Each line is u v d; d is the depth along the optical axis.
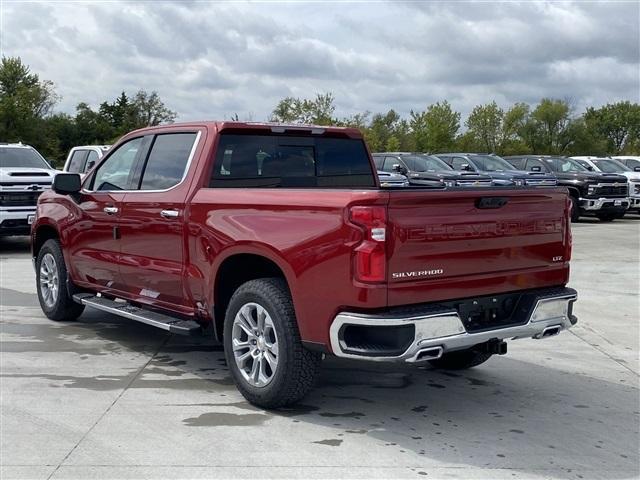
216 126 5.90
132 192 6.48
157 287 6.23
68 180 7.07
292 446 4.56
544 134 87.25
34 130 58.97
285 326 4.91
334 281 4.58
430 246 4.61
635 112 112.00
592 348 7.36
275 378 5.00
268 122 6.30
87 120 83.12
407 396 5.68
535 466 4.34
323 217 4.66
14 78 64.88
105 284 7.00
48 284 8.08
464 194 4.72
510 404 5.52
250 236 5.11
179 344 7.18
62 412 5.12
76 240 7.30
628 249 15.71
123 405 5.29
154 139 6.48
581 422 5.14
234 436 4.71
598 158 26.58
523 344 7.50
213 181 5.83
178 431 4.78
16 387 5.69
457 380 6.16
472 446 4.63
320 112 46.28
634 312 9.14
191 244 5.72
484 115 77.94
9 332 7.57
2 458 4.30
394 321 4.40
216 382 5.91
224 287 5.64
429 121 61.62
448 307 4.66
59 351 6.82
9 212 13.77
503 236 5.00
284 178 6.28
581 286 10.98
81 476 4.06
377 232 4.41
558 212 5.40
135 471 4.14
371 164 6.93
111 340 7.28
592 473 4.25
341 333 4.60
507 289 5.08
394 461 4.36
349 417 5.14
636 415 5.32
